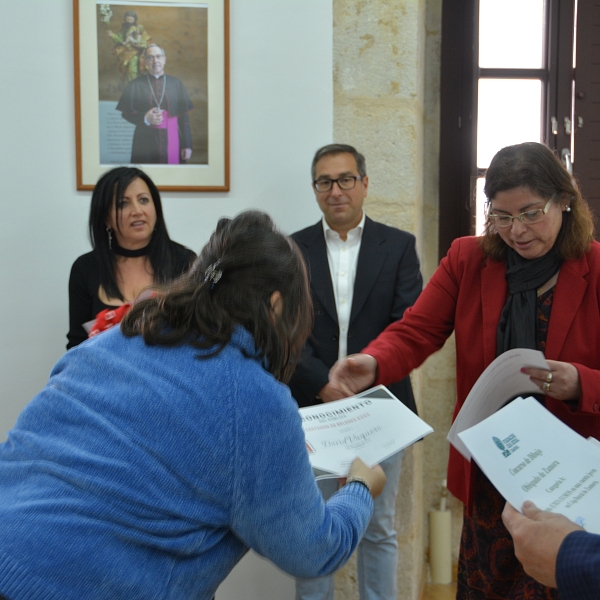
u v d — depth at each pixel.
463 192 3.01
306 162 2.54
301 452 0.97
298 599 2.30
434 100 3.01
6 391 2.48
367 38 2.51
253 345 1.01
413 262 2.32
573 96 2.96
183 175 2.52
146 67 2.48
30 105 2.46
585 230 1.46
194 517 0.93
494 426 1.22
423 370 3.05
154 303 1.07
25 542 0.87
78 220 2.50
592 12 2.91
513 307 1.50
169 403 0.94
